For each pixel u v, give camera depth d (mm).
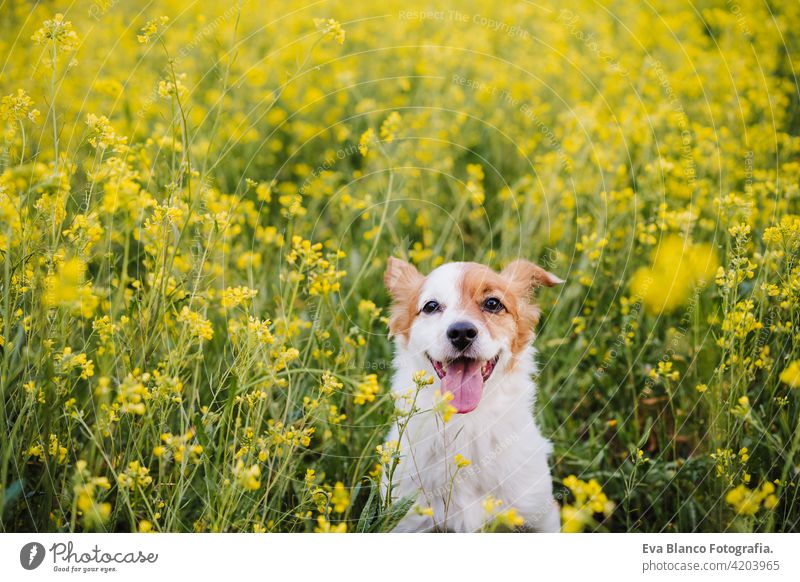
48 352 2805
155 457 3164
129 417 2977
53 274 2883
